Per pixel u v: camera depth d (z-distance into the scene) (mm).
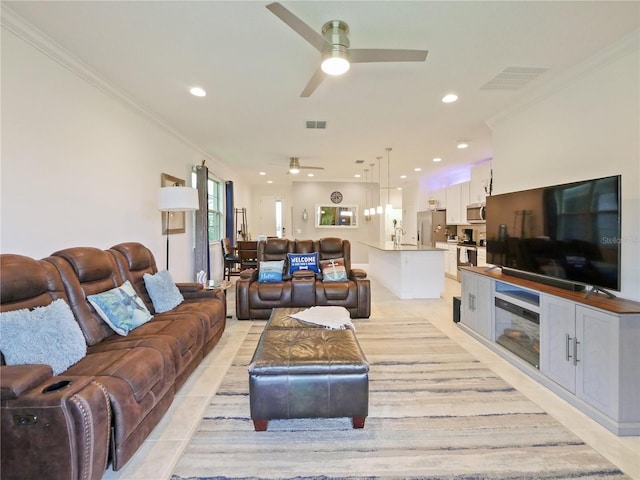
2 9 1799
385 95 3020
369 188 9367
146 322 2461
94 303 2182
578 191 2246
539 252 2609
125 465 1572
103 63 2420
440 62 2400
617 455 1649
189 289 3238
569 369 2139
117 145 2990
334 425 1923
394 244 6562
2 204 1876
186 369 2324
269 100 3145
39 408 1232
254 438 1800
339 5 1768
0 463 1263
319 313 2828
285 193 10273
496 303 3020
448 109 3367
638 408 1804
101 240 2756
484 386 2363
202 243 5039
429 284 5297
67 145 2363
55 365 1580
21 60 1978
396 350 3041
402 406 2107
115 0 1729
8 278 1653
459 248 6625
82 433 1273
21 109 1986
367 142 4723
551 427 1883
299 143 4801
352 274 4387
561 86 2703
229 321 3975
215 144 4895
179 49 2230
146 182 3543
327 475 1528
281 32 2027
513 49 2236
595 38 2104
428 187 8617
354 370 1839
